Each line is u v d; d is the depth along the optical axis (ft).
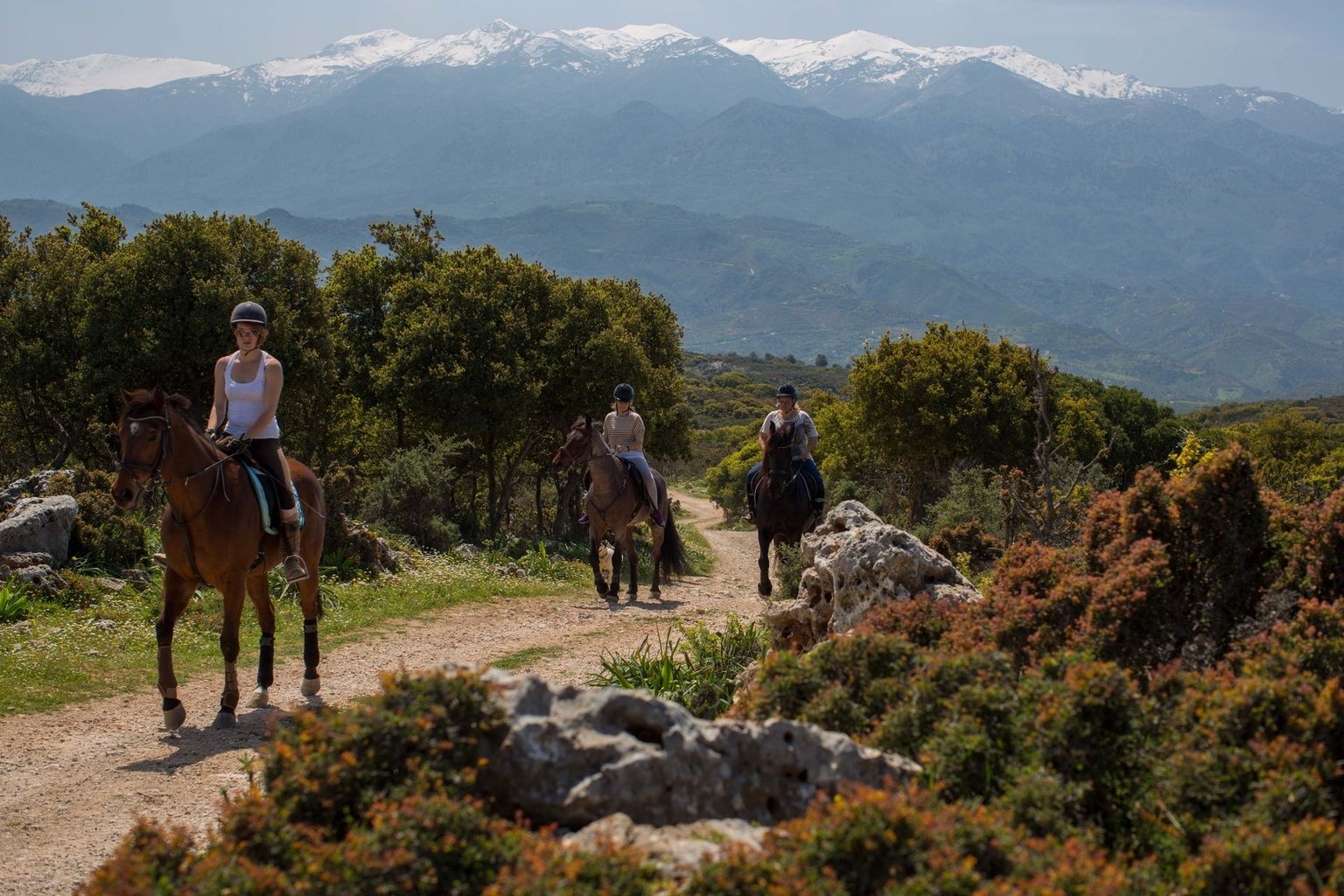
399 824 12.38
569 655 41.52
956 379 118.83
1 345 96.89
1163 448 165.68
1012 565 24.00
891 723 16.57
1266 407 398.01
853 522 33.94
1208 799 13.93
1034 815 13.93
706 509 271.28
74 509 48.91
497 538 93.81
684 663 34.17
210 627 42.83
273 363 30.14
